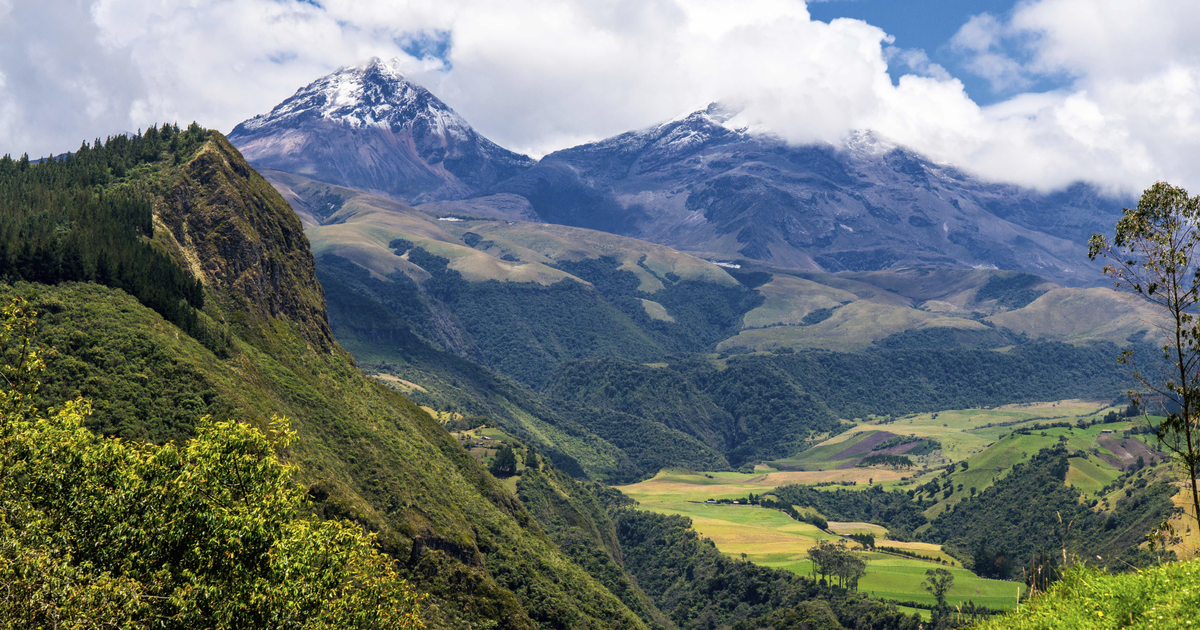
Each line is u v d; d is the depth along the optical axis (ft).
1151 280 80.18
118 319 310.65
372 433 387.34
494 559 385.09
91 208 393.29
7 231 331.36
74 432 120.57
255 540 117.91
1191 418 78.54
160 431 266.36
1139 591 70.74
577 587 420.36
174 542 115.65
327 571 124.26
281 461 288.51
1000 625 80.12
